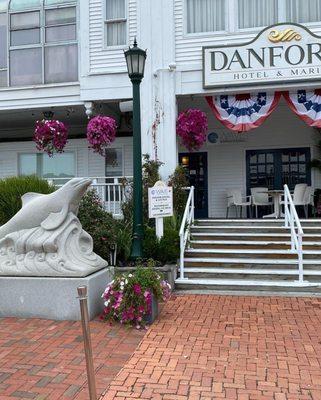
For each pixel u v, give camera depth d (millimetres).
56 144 11906
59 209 6863
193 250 9461
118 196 11828
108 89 12109
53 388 4273
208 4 11789
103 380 4438
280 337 5691
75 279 6406
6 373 4621
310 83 10883
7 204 9562
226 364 4836
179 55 11727
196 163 14422
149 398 4074
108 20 12219
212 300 7605
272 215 12180
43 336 5738
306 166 13750
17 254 6730
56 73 12656
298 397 4098
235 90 11242
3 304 6621
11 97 12727
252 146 14078
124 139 14195
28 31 12812
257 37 11055
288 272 8500
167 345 5414
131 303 6113
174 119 11617
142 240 8711
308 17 11438
